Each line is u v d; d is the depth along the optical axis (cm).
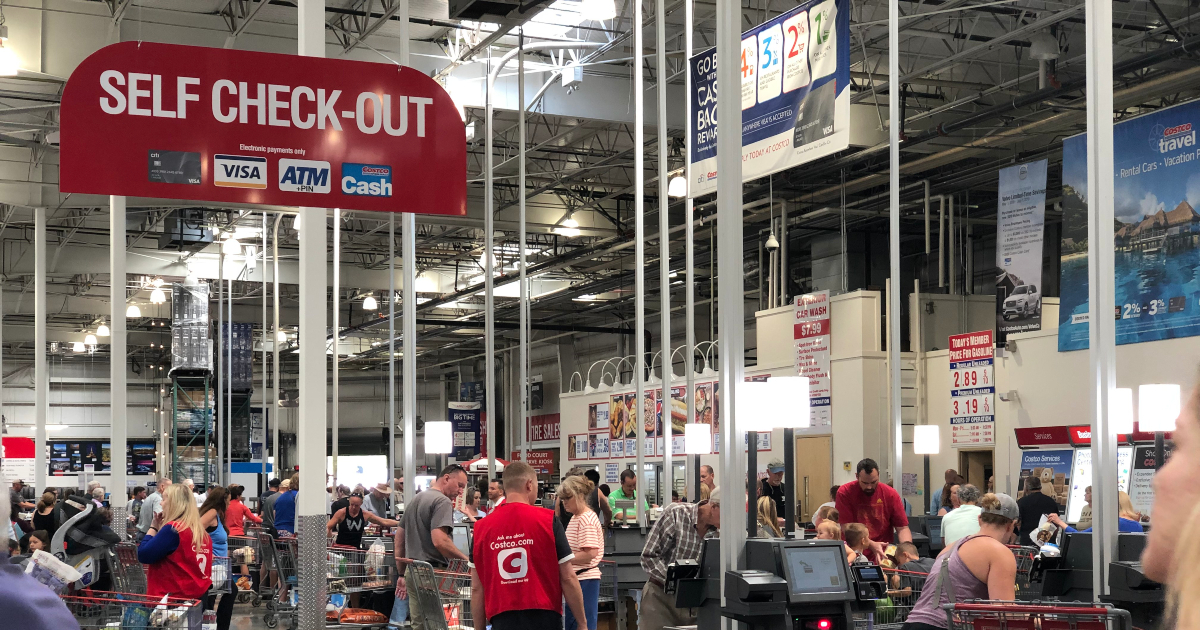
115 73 787
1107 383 680
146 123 791
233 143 809
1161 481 107
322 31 873
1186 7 2025
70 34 1998
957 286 3022
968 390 2083
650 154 2831
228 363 3653
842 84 997
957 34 2058
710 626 593
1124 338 1714
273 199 818
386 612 1202
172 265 3800
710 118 1133
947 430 2172
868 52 2245
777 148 1084
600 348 4881
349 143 839
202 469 3822
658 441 2848
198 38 2089
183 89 802
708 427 1098
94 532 1195
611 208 3338
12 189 2631
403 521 941
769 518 983
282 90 825
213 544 1021
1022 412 1958
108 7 1991
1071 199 1856
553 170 2970
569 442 3491
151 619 726
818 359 2353
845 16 994
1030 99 2014
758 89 1118
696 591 598
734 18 650
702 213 3066
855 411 2242
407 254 1230
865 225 3023
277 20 2119
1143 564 109
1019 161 2442
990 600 530
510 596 564
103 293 4616
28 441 4531
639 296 1315
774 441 2545
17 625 158
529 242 3716
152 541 765
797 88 1059
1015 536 1281
